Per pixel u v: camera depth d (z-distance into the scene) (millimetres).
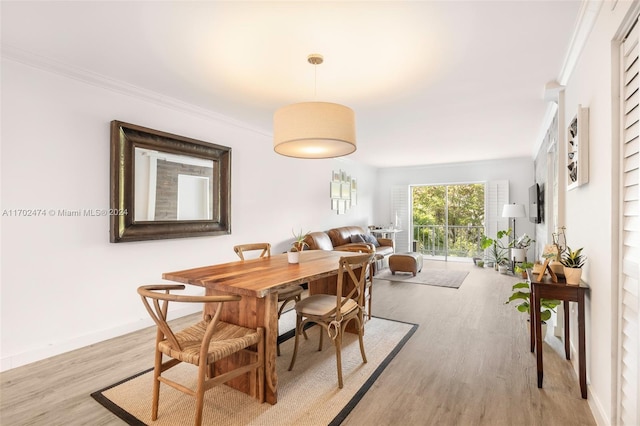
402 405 1909
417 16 1942
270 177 4793
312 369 2361
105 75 2779
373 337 2945
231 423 1755
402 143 5426
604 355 1704
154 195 3236
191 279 1997
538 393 2020
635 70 1381
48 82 2568
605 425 1624
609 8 1611
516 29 2078
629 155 1442
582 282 2104
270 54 2408
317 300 2434
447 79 2846
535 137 4961
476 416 1800
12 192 2398
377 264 6141
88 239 2809
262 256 3076
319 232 5414
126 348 2727
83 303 2775
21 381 2189
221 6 1857
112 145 2904
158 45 2293
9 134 2381
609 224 1615
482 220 7449
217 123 3959
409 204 8156
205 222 3738
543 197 4703
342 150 2617
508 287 4883
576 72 2422
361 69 2645
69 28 2088
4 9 1881
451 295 4426
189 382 2189
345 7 1861
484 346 2734
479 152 6184
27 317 2469
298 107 2246
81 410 1870
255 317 1993
